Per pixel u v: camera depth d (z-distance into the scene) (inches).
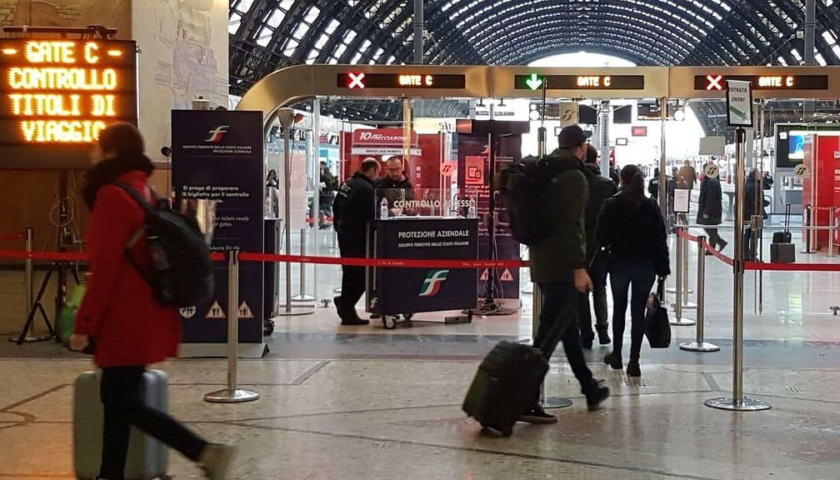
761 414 256.8
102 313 167.3
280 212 522.3
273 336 389.4
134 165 173.0
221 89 523.5
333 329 410.6
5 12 388.2
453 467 208.2
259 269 342.3
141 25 395.5
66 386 289.3
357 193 414.0
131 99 352.5
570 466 208.7
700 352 353.4
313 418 251.0
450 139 530.3
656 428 241.8
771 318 446.9
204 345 339.6
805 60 1083.3
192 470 204.8
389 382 295.9
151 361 170.6
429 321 436.1
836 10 1550.2
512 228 250.2
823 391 285.7
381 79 404.2
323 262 318.7
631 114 453.7
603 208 309.1
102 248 166.1
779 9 1772.9
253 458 214.7
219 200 340.8
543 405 265.1
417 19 1029.2
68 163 353.1
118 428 174.4
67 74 352.5
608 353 349.7
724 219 761.0
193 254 171.3
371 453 219.0
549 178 243.9
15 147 352.8
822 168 804.6
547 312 248.4
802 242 861.2
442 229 418.6
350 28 1633.9
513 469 206.5
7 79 352.8
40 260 388.2
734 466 209.0
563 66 406.6
